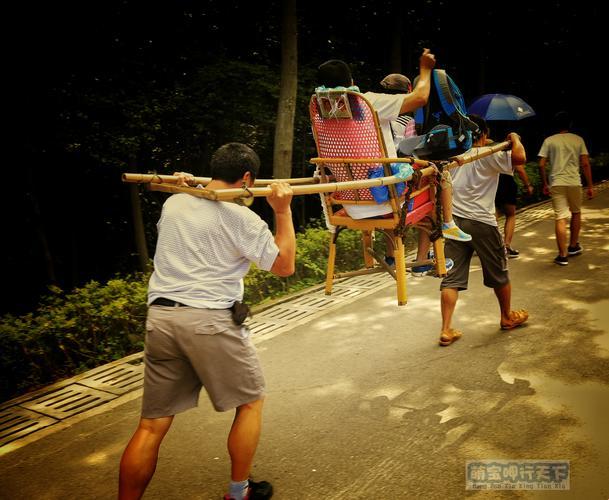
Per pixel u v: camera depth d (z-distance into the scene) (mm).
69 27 10703
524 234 8805
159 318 2561
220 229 2607
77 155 11469
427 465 3070
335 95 3182
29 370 4453
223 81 11367
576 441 3209
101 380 4355
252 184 2787
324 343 4879
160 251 2670
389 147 3322
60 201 13109
